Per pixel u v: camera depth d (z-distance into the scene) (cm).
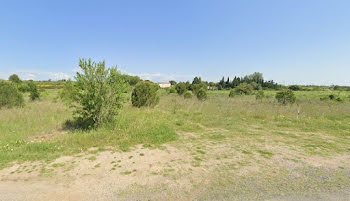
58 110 970
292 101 1387
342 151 419
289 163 353
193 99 1758
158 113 926
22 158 367
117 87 607
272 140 507
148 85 1209
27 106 1112
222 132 600
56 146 433
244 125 709
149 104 1185
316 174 309
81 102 571
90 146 443
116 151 412
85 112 579
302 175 306
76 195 244
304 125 701
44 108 1025
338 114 932
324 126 685
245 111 1002
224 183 277
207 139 516
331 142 489
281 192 253
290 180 288
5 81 1064
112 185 271
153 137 508
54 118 770
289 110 1011
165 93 2908
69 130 607
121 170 320
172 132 564
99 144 455
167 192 252
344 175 306
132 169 324
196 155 392
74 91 603
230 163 352
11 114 792
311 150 425
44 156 377
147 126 612
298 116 866
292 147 446
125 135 518
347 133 589
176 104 1345
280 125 705
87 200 233
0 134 538
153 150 421
